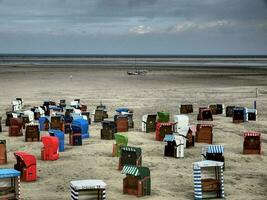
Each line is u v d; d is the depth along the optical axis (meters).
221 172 18.30
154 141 29.95
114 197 18.17
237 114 37.59
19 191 17.45
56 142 24.48
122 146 23.88
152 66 157.25
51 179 20.80
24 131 33.28
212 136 29.89
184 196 18.45
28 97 54.22
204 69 132.62
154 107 46.25
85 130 31.05
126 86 70.31
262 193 18.94
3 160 23.62
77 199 16.25
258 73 109.44
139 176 18.23
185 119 31.31
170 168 22.94
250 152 26.45
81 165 23.39
